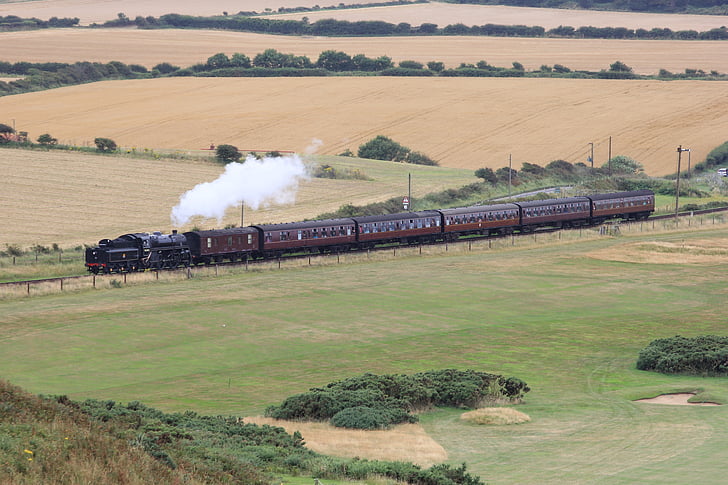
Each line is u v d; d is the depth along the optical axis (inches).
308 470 2032.5
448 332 4121.6
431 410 2901.1
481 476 2060.8
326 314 4424.2
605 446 2347.4
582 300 4879.4
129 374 3348.9
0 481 1520.7
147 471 1699.1
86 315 4266.7
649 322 4394.7
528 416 2738.7
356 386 2979.8
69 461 1663.4
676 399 3093.0
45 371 3348.9
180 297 4712.1
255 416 2760.8
